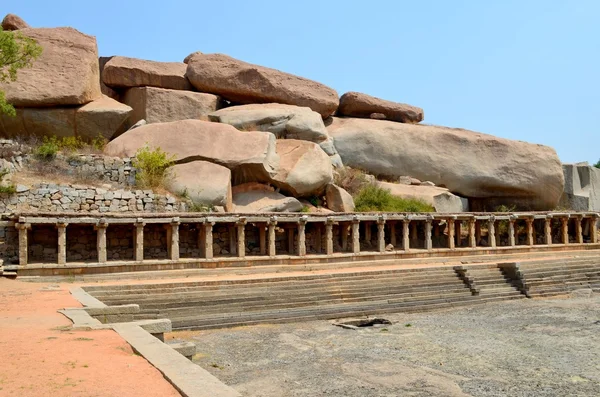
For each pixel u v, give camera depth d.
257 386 11.25
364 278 23.81
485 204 41.00
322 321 19.14
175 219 23.56
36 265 20.75
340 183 35.25
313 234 29.06
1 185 23.59
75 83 32.00
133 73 37.38
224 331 17.25
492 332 17.20
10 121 31.36
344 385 11.34
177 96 36.56
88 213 21.91
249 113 35.44
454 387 11.25
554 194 40.56
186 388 6.68
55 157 26.95
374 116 43.22
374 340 15.97
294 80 39.75
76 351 8.79
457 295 23.81
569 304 23.00
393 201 34.47
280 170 31.30
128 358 8.48
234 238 26.41
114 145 30.02
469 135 41.38
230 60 39.44
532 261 28.53
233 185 30.91
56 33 33.16
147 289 19.30
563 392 11.00
